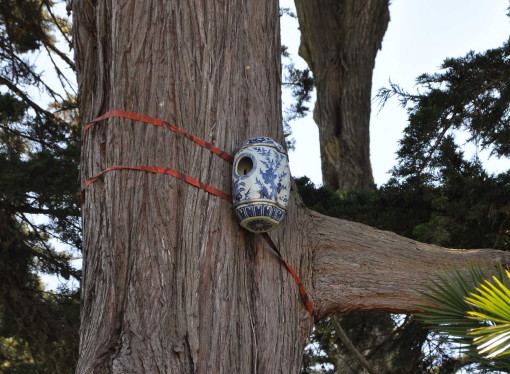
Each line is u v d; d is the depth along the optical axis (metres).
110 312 4.04
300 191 9.89
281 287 4.43
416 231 8.86
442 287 4.51
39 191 10.52
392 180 9.40
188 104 4.42
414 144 9.28
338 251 4.81
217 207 4.25
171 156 4.30
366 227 5.03
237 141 4.46
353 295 4.69
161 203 4.20
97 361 3.89
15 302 11.18
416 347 9.90
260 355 4.16
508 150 9.31
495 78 9.40
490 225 8.94
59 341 11.23
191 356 3.92
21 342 11.86
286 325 4.37
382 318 10.30
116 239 4.20
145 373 3.80
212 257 4.16
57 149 10.82
